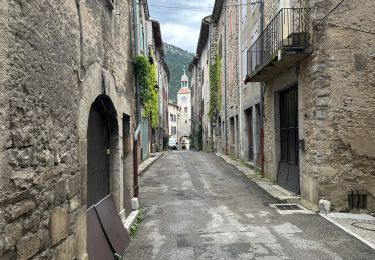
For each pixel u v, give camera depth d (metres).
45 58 3.46
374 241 6.58
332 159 8.69
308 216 8.39
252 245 6.43
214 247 6.37
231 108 24.06
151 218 8.49
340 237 6.81
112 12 6.66
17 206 2.91
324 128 8.71
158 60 35.69
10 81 2.79
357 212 8.64
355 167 8.68
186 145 84.44
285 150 12.19
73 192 4.25
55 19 3.72
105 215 6.21
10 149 2.80
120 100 7.44
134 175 9.70
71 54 4.23
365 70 8.66
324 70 8.71
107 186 7.09
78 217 4.42
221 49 29.12
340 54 8.67
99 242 5.42
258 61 13.20
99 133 6.51
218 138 31.41
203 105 42.19
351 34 8.68
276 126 12.78
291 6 10.39
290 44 9.19
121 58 7.65
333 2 8.68
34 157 3.22
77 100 4.45
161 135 41.12
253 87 16.75
